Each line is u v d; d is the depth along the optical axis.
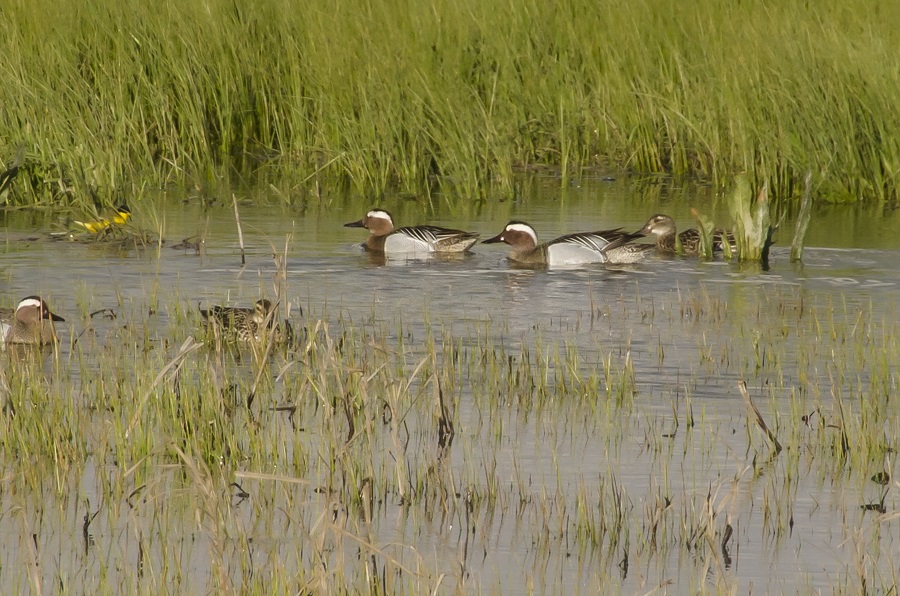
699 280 18.08
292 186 24.61
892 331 14.52
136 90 25.03
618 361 13.76
